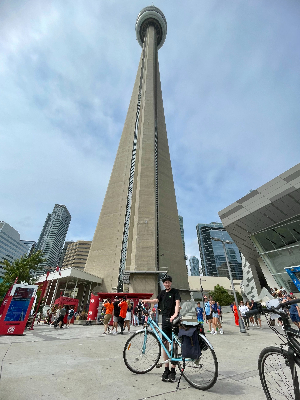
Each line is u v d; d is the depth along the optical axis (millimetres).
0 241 167000
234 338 9523
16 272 29062
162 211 55406
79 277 39531
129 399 2725
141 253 46125
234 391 3061
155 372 3953
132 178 60469
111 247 51469
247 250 37656
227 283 92562
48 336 8672
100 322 19641
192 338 3377
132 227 51594
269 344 7715
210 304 12297
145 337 4121
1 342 6594
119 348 6211
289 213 23688
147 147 62000
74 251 152625
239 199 28109
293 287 23688
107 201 60250
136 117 72688
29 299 9703
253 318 15688
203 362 3291
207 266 178000
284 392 2402
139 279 41906
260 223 26719
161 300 4133
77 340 7602
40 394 2766
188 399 2762
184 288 47750
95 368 4039
